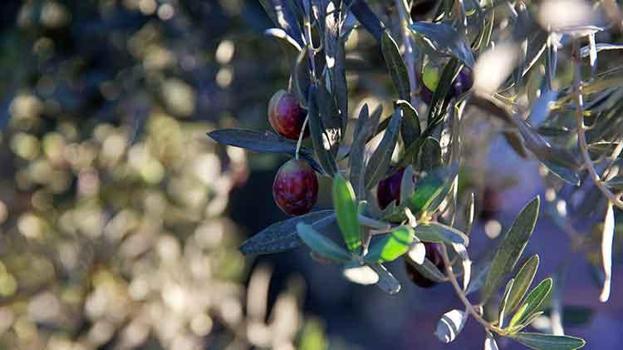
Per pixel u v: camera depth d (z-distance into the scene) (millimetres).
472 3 829
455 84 804
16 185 1609
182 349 1712
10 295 1700
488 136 1059
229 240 1893
